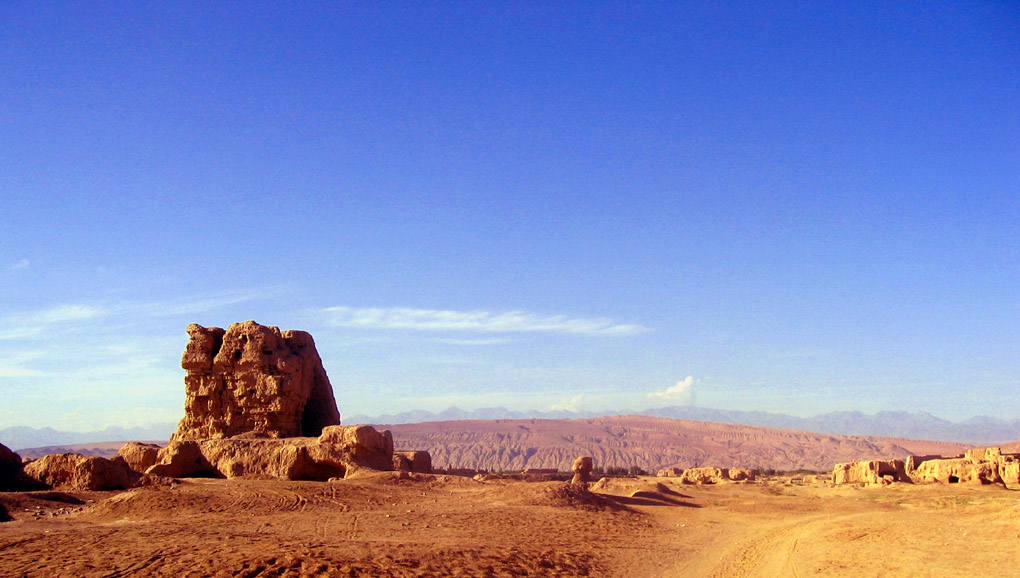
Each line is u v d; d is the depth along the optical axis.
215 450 58.59
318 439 58.66
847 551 35.38
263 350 67.44
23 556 24.73
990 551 33.25
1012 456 73.00
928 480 75.94
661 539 40.41
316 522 37.16
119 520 37.06
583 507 48.94
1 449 48.94
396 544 30.55
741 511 57.97
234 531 32.50
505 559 29.75
